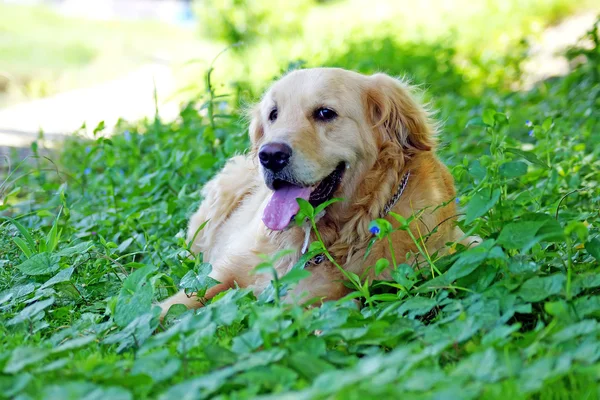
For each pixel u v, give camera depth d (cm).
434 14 1819
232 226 533
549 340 279
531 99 889
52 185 614
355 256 416
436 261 377
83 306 405
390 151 427
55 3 3822
